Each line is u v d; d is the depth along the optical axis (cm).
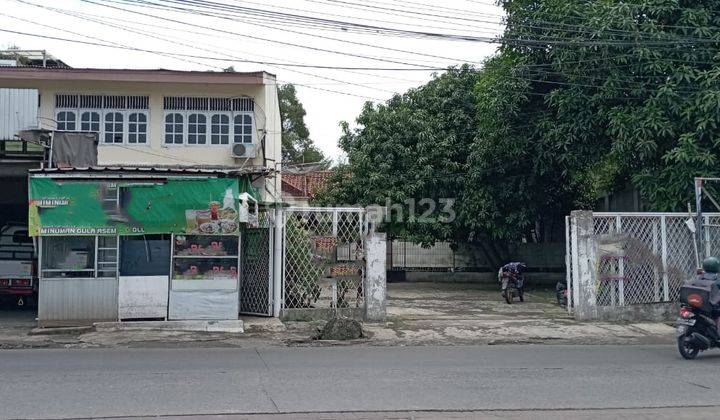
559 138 1745
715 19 1578
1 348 1088
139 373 856
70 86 1983
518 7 1817
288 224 1401
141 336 1188
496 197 2161
